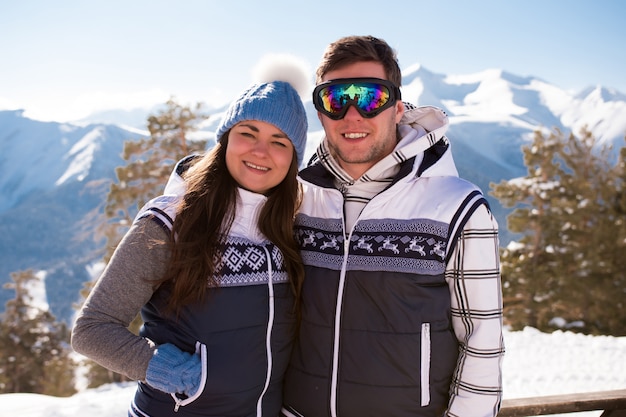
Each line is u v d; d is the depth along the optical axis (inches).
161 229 67.1
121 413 207.3
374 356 70.6
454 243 70.8
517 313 752.3
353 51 75.4
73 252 7632.9
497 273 71.3
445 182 73.7
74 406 220.8
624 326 693.3
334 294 72.6
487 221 71.0
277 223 73.9
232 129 73.2
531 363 338.0
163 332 68.1
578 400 97.4
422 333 70.4
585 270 751.1
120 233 699.4
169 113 716.7
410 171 72.6
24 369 1140.5
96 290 64.9
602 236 725.9
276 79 76.2
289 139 73.5
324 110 75.4
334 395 72.0
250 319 68.3
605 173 787.4
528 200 826.2
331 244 75.2
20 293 1211.2
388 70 76.4
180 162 79.9
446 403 74.5
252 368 68.2
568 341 387.5
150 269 66.1
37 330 1196.5
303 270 75.4
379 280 71.0
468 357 71.4
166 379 62.0
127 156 709.3
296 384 74.8
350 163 76.0
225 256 68.6
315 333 73.3
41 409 219.9
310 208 79.9
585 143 797.2
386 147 76.2
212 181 70.7
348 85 73.7
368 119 73.8
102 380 838.5
